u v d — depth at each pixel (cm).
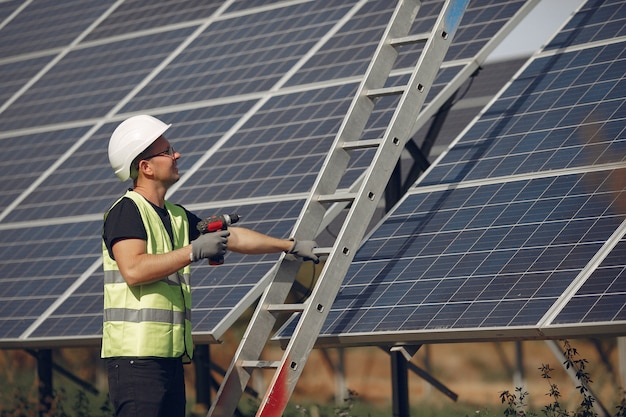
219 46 2927
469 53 2280
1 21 3859
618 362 3641
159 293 1338
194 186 2369
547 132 1978
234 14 3055
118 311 1332
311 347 1476
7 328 2275
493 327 1568
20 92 3284
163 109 2761
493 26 2344
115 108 2906
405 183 2348
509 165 1952
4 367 5122
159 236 1356
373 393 4341
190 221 1465
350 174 2098
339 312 1770
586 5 2319
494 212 1850
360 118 1681
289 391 1445
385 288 1781
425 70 1677
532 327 1531
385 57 1733
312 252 1502
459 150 2067
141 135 1388
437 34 1706
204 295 2061
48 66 3353
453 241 1823
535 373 4041
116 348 1328
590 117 1958
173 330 1349
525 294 1616
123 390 1329
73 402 4144
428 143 2377
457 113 3550
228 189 2305
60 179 2764
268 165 2316
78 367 5053
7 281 2455
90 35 3412
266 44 2802
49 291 2356
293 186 2211
